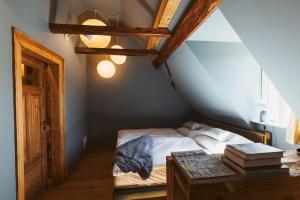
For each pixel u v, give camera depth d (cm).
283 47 128
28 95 243
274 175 98
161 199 226
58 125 301
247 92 298
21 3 185
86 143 489
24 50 205
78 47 392
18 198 171
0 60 151
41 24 235
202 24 212
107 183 310
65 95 328
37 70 270
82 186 300
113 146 512
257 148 108
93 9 396
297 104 157
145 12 297
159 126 530
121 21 452
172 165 125
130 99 517
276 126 264
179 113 536
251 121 309
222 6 155
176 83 471
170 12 232
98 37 284
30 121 248
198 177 95
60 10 301
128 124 518
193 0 201
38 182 269
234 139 286
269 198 96
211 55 283
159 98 527
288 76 143
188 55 298
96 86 504
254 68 294
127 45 505
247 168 100
